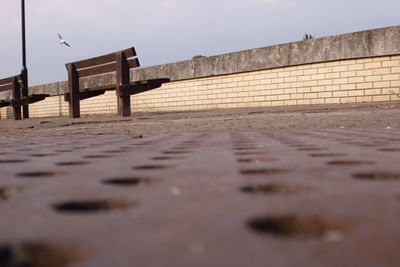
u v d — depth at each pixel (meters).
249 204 1.26
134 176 1.98
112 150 3.70
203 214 1.14
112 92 23.48
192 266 0.74
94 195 1.48
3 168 2.46
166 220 1.08
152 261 0.77
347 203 1.25
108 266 0.75
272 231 0.96
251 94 17.36
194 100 19.59
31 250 0.85
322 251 0.80
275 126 7.57
